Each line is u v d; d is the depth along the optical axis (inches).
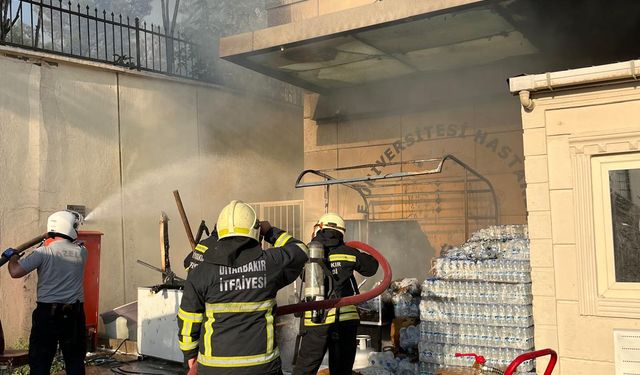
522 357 143.9
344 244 197.5
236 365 125.0
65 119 343.9
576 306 175.0
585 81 171.5
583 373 172.9
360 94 399.2
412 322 264.1
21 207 318.7
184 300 130.0
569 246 177.0
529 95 182.4
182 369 263.0
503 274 216.7
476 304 218.2
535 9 268.7
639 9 271.0
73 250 213.5
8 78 318.0
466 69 361.4
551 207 180.2
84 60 352.8
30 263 201.2
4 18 324.5
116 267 364.2
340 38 306.0
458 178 359.9
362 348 253.0
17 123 320.2
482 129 354.3
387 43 315.6
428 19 279.1
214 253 129.1
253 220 132.2
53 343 205.3
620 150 169.9
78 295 212.2
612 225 171.8
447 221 361.4
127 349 302.4
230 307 127.1
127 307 319.9
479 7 262.5
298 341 240.8
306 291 162.2
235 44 331.6
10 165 315.3
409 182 377.1
